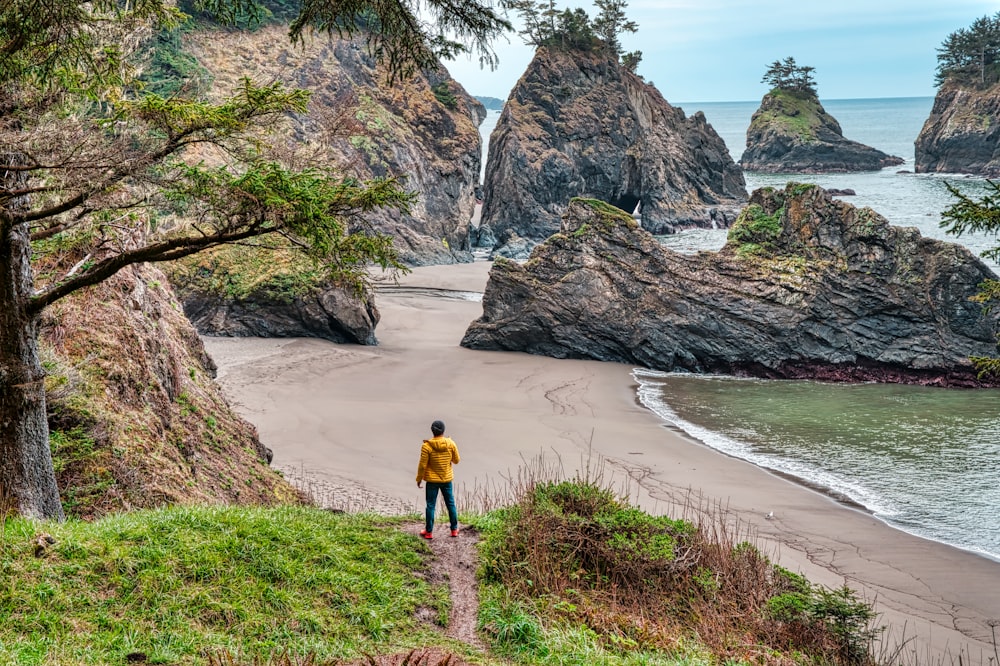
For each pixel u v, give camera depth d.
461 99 95.75
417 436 27.84
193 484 16.03
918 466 26.62
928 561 19.31
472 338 43.56
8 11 9.67
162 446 16.23
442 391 34.62
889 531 21.17
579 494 14.88
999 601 17.20
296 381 34.81
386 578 11.06
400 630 9.98
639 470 25.66
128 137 9.99
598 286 42.00
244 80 10.19
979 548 20.19
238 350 40.50
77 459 14.12
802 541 20.42
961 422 32.00
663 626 11.52
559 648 9.91
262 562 10.28
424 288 61.12
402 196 11.44
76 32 10.45
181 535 10.41
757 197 43.38
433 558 12.32
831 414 33.25
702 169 112.25
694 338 41.06
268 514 12.41
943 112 156.00
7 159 10.40
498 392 34.91
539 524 13.20
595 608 11.71
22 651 7.47
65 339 16.30
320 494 21.41
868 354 39.75
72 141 9.88
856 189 125.88
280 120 10.80
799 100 178.75
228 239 10.84
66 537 9.67
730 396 36.28
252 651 8.59
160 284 24.16
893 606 16.84
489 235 90.50
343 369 37.50
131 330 18.06
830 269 40.16
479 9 9.97
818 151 167.62
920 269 39.38
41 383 11.28
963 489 24.45
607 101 101.56
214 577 9.75
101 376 16.14
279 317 43.88
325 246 10.74
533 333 42.69
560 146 97.38
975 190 118.81
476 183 87.81
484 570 12.00
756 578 13.53
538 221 91.50
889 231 39.81
